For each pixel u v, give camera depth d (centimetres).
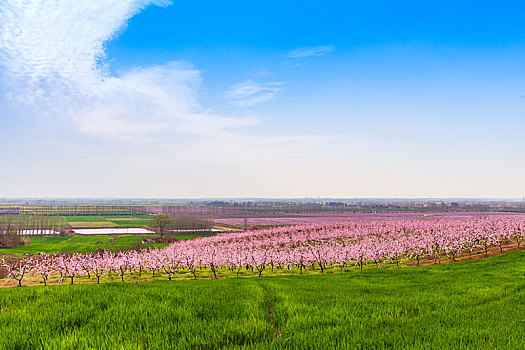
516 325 1286
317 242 8281
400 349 1034
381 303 1800
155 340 1155
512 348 1009
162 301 1797
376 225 10706
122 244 9512
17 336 1191
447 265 4075
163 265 5156
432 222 10331
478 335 1148
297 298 1947
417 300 1884
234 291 2191
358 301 1850
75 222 19762
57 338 1171
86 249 8481
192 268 5003
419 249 5691
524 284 2400
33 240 11181
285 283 2903
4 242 9475
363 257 5212
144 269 5541
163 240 10306
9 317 1462
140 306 1641
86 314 1522
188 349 1086
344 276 3575
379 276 3506
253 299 1870
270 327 1304
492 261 4031
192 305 1702
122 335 1212
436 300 1892
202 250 6562
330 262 5141
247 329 1259
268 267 5656
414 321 1391
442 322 1380
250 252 5472
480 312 1543
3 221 18412
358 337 1141
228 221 17238
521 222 8012
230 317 1508
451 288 2391
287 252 5841
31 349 1109
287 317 1498
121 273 4950
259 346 1080
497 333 1159
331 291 2298
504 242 6612
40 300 1827
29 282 4616
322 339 1131
